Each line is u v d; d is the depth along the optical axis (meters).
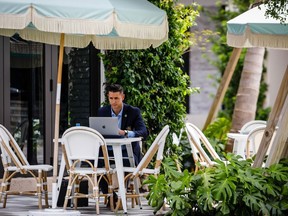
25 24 11.99
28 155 16.55
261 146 12.80
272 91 28.16
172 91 16.72
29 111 16.55
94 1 12.29
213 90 30.12
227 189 11.80
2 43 16.03
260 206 11.79
